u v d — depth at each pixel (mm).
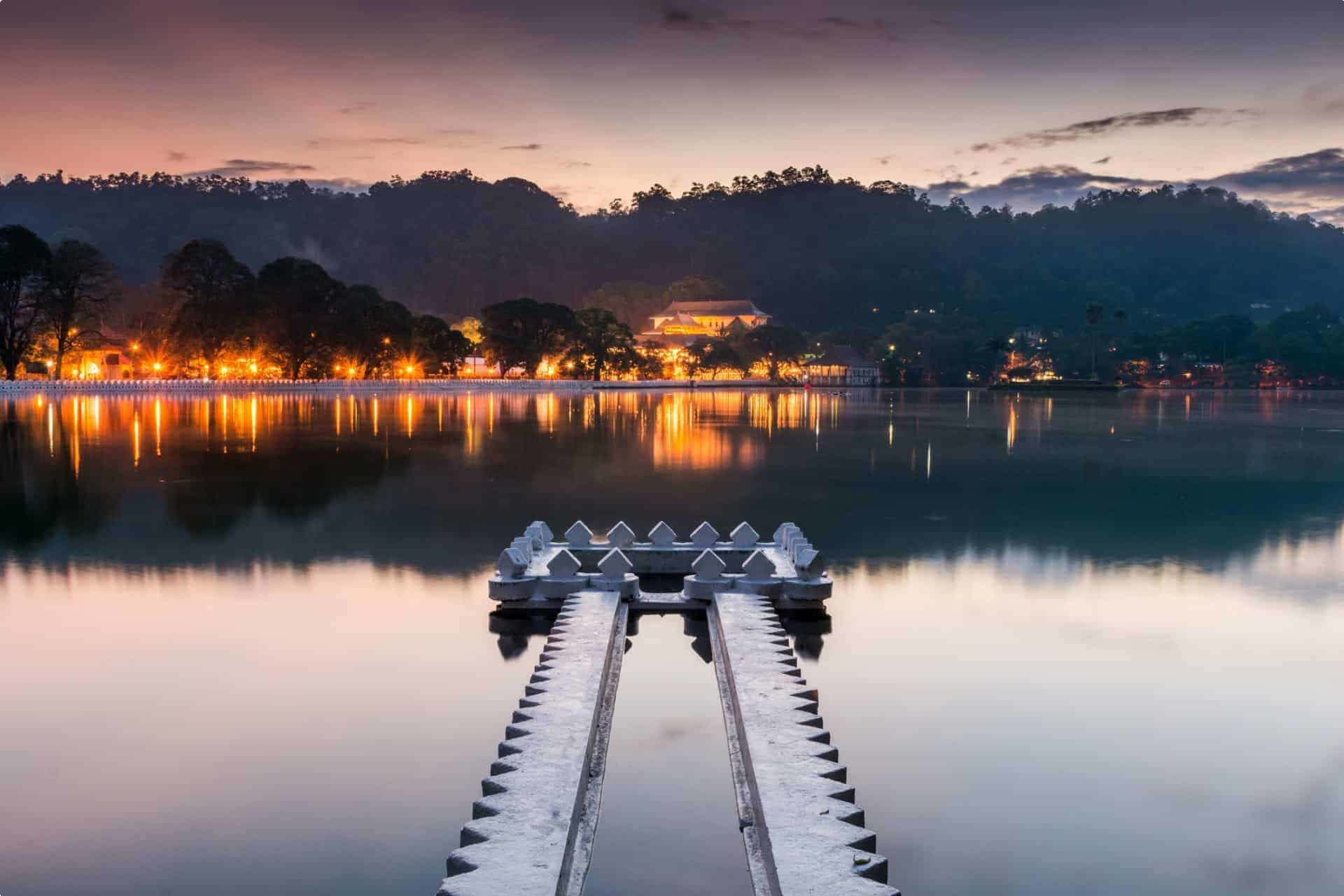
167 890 12141
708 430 99312
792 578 25703
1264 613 25547
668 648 22047
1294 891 12203
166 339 182500
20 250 150750
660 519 40625
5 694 18828
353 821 13805
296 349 181875
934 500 47938
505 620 24188
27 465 57312
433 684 19406
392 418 106938
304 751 16125
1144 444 88875
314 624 23703
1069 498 49281
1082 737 16922
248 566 30344
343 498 45375
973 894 12047
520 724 15461
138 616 24359
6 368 158000
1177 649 22219
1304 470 65375
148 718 17594
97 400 131125
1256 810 14234
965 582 29234
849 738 16797
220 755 15953
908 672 20438
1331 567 31766
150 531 36469
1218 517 43312
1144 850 13117
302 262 188375
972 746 16469
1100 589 28438
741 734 15906
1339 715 18016
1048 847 13180
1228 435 102375
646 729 17266
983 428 111750
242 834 13469
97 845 13188
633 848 13070
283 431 85375
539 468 60438
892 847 13148
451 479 53875
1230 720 17781
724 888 12086
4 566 30312
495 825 12297
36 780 15039
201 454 64938
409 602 25875
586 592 24922
